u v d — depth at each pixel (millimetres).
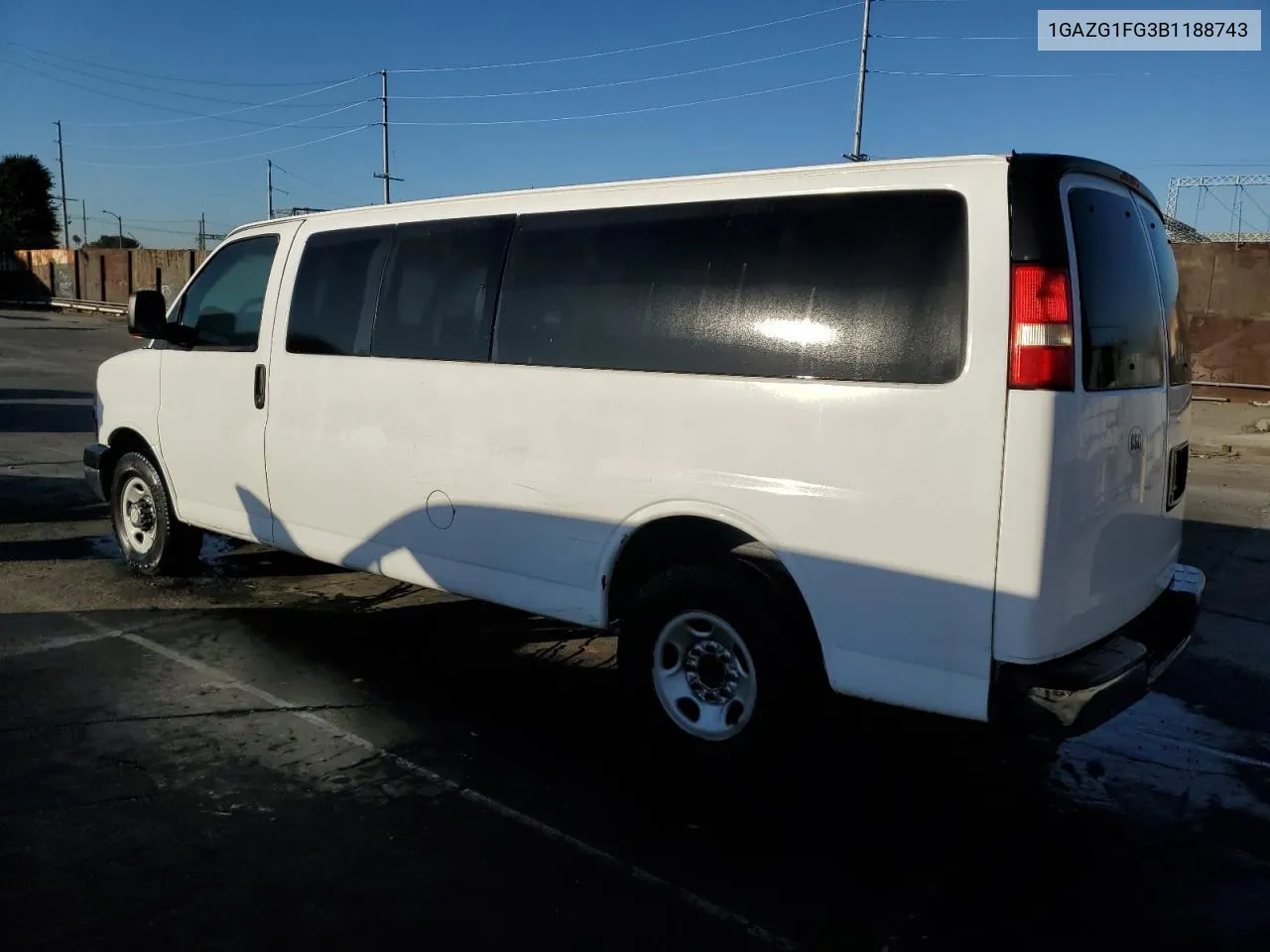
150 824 3328
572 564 4012
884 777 3924
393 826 3379
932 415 3096
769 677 3514
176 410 5828
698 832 3422
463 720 4305
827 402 3291
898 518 3172
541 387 4043
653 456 3715
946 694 3146
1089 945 2861
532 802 3586
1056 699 2957
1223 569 7297
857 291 3281
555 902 2969
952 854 3354
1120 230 3461
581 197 4055
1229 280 18844
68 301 46062
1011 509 2977
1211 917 3020
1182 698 4883
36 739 3939
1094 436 3113
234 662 4879
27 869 3037
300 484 5102
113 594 5938
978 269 3047
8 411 13969
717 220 3643
